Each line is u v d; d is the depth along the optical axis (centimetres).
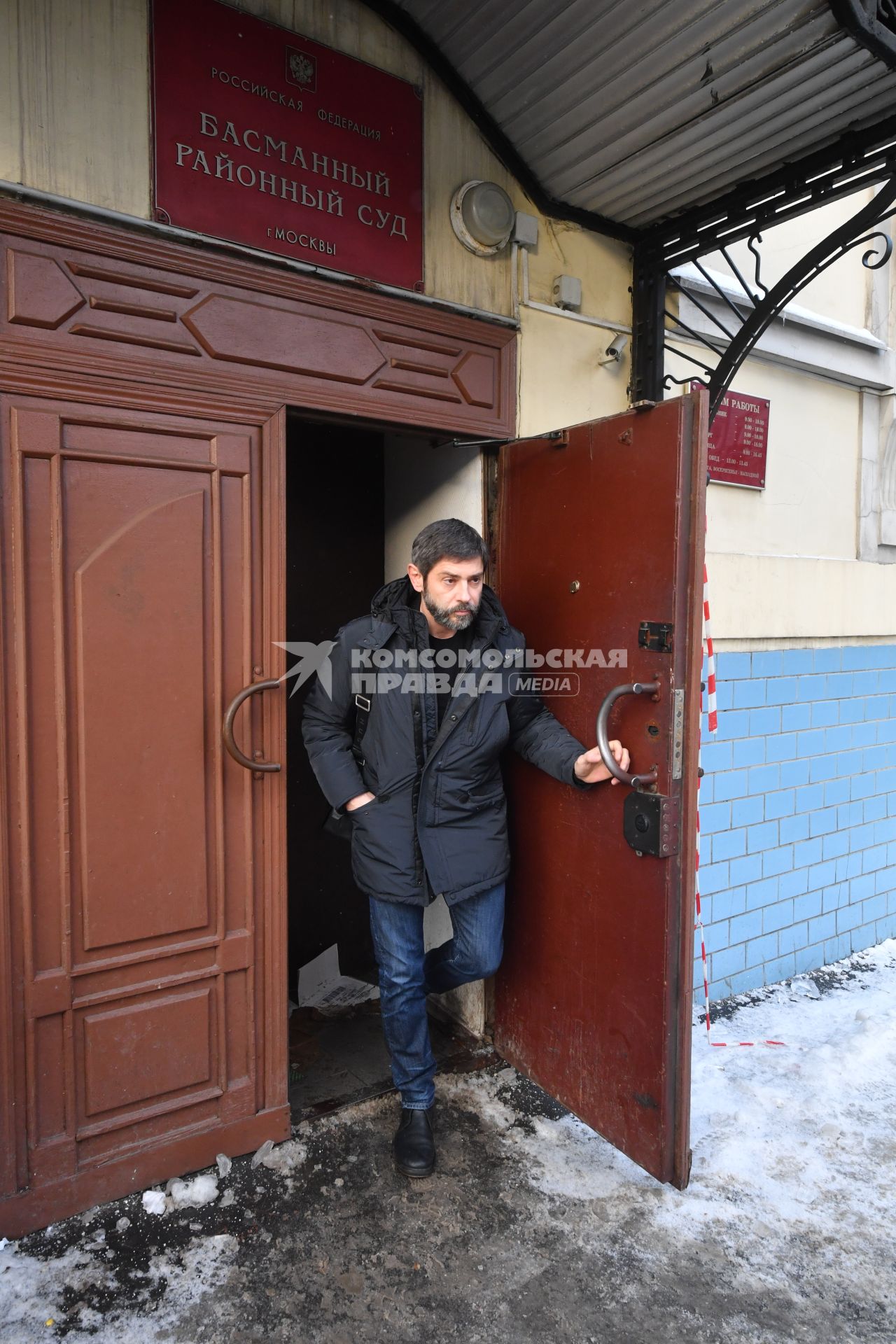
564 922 227
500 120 235
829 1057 269
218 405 192
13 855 174
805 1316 168
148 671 188
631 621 199
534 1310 167
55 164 170
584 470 214
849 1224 194
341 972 318
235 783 203
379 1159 211
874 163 215
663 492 188
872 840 377
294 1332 161
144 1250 179
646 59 200
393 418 222
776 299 238
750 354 333
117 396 179
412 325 223
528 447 237
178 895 196
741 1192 204
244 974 208
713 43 192
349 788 202
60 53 169
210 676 197
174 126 182
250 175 193
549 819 231
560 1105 237
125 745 186
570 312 260
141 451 184
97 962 186
